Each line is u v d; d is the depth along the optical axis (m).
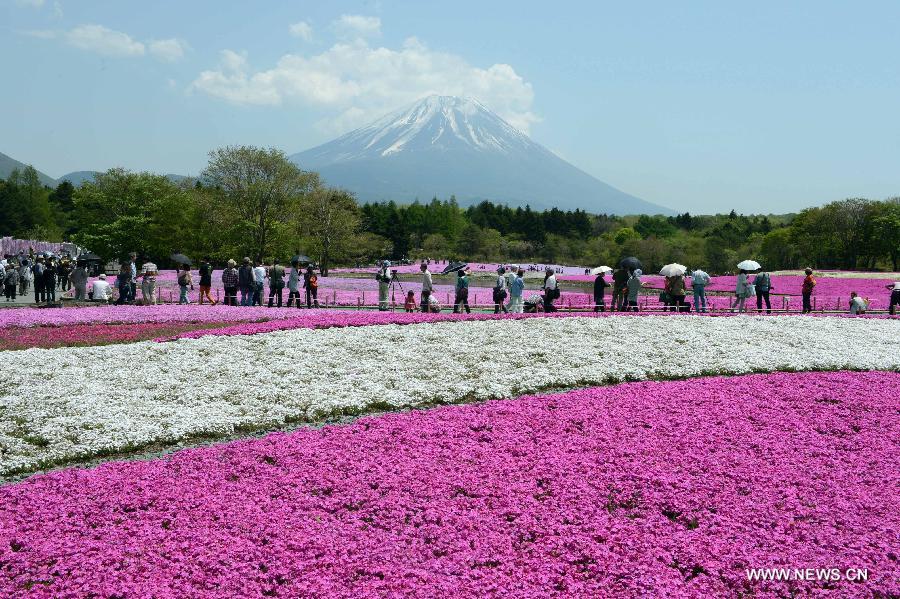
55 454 10.73
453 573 7.06
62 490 9.02
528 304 29.86
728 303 39.50
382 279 31.14
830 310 34.25
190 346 18.48
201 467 9.91
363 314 25.45
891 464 10.21
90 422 12.09
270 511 8.39
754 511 8.46
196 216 71.12
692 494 8.94
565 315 24.91
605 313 26.52
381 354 17.75
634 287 29.86
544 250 121.62
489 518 8.22
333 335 20.08
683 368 16.55
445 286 54.59
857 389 14.36
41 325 22.94
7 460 10.43
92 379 15.10
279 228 66.81
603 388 14.37
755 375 15.81
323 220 77.31
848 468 10.02
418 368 16.30
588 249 121.88
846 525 8.12
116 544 7.58
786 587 6.84
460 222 140.12
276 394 14.04
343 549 7.45
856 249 85.00
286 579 6.93
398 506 8.54
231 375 15.56
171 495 8.83
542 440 10.93
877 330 22.34
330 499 8.75
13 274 32.56
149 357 17.25
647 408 12.76
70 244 86.12
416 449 10.52
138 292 37.59
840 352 18.64
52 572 6.99
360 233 93.62
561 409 12.64
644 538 7.77
